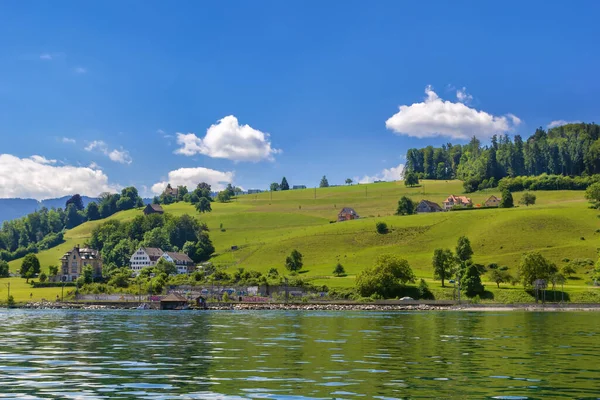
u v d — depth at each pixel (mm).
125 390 40750
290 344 72875
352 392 40188
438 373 48656
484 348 68375
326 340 78625
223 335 87500
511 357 59625
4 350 65875
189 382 44031
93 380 44875
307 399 37875
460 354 62250
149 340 78938
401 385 42938
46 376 46812
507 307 192125
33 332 93750
